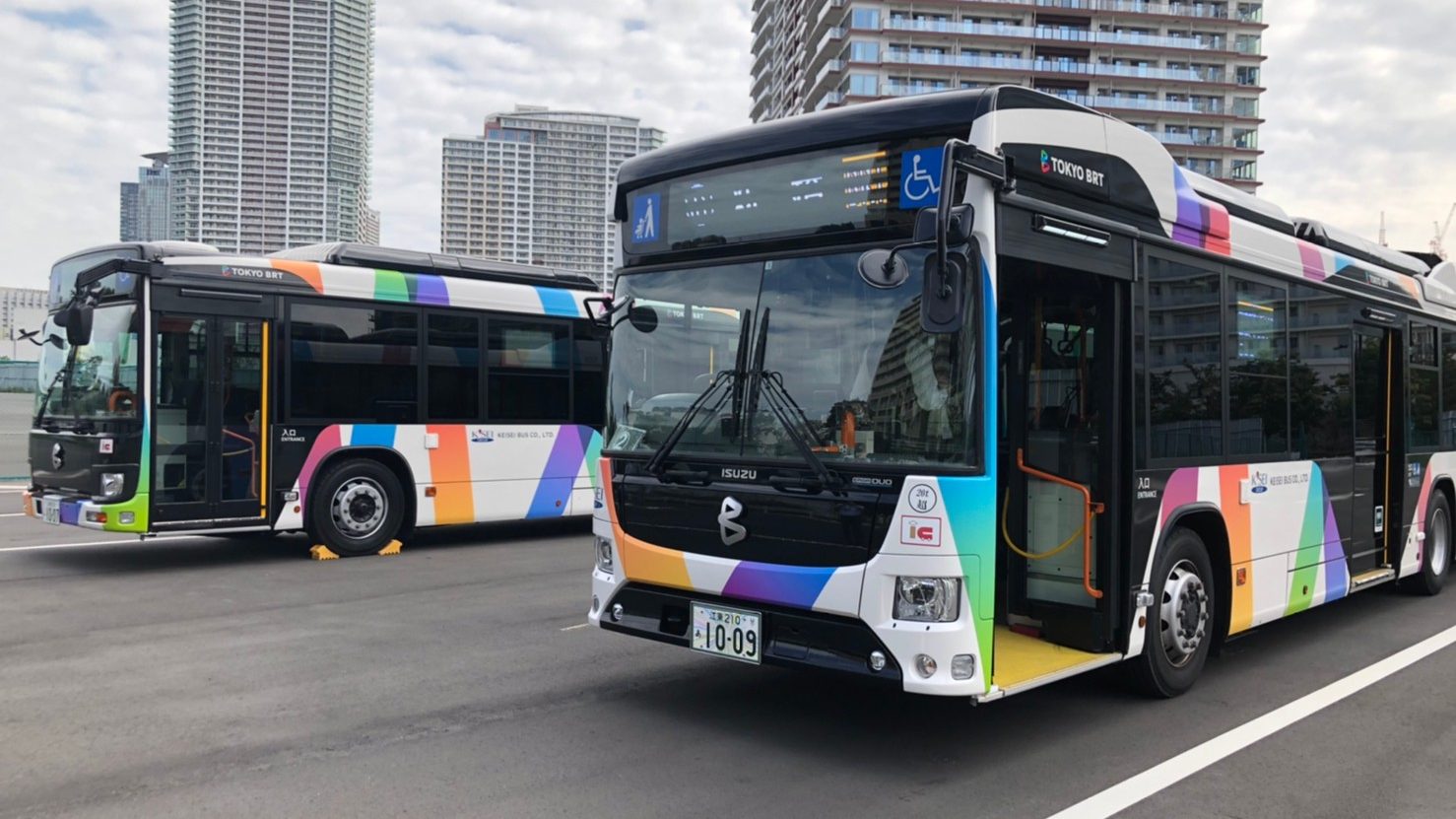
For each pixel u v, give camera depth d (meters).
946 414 4.50
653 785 4.57
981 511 4.47
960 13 97.62
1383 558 8.84
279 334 10.54
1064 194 5.14
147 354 9.65
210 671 6.46
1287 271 7.27
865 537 4.57
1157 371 5.77
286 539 12.66
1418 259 10.44
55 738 5.13
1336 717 5.75
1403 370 9.04
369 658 6.83
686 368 5.42
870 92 94.38
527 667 6.66
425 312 11.64
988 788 4.59
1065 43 98.12
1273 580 6.97
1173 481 5.86
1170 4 101.31
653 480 5.41
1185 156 101.00
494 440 12.19
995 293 4.55
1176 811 4.36
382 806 4.29
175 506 9.82
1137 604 5.57
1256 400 6.84
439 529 14.10
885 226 4.79
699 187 5.50
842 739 5.28
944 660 4.41
